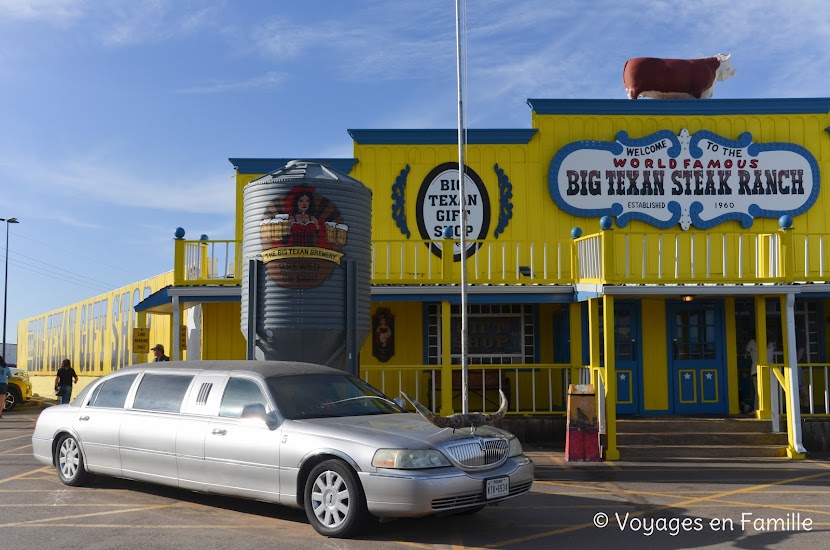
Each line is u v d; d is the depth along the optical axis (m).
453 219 16.64
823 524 8.14
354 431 7.54
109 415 9.45
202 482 8.40
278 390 8.29
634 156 16.73
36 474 11.05
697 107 16.89
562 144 16.83
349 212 11.38
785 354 13.41
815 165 16.72
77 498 9.26
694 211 16.59
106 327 26.30
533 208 16.67
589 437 12.59
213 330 16.28
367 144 16.75
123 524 7.96
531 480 8.10
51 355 33.59
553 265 16.45
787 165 16.75
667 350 15.71
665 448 13.12
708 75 17.36
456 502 7.24
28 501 9.10
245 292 11.46
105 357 26.19
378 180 16.67
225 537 7.41
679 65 17.33
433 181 16.69
